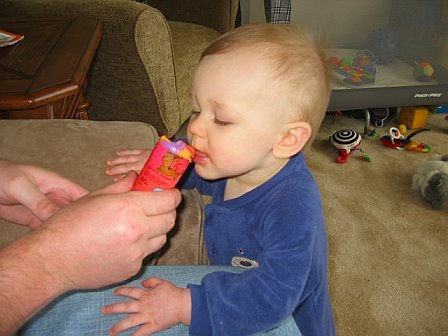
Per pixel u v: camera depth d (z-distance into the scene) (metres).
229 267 0.73
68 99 1.15
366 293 1.32
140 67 1.53
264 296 0.61
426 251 1.47
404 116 2.22
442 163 1.71
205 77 0.67
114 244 0.47
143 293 0.62
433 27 2.05
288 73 0.66
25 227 0.70
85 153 0.82
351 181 1.82
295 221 0.65
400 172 1.88
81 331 0.60
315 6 2.01
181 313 0.61
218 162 0.68
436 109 2.34
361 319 1.24
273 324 0.62
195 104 0.69
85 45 1.16
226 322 0.60
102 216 0.47
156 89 1.60
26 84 0.93
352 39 2.11
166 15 2.20
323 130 2.21
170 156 0.55
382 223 1.59
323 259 0.72
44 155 0.81
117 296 0.65
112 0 1.49
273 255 0.64
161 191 0.53
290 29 0.73
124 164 0.79
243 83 0.65
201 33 2.00
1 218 0.70
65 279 0.47
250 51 0.66
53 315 0.62
